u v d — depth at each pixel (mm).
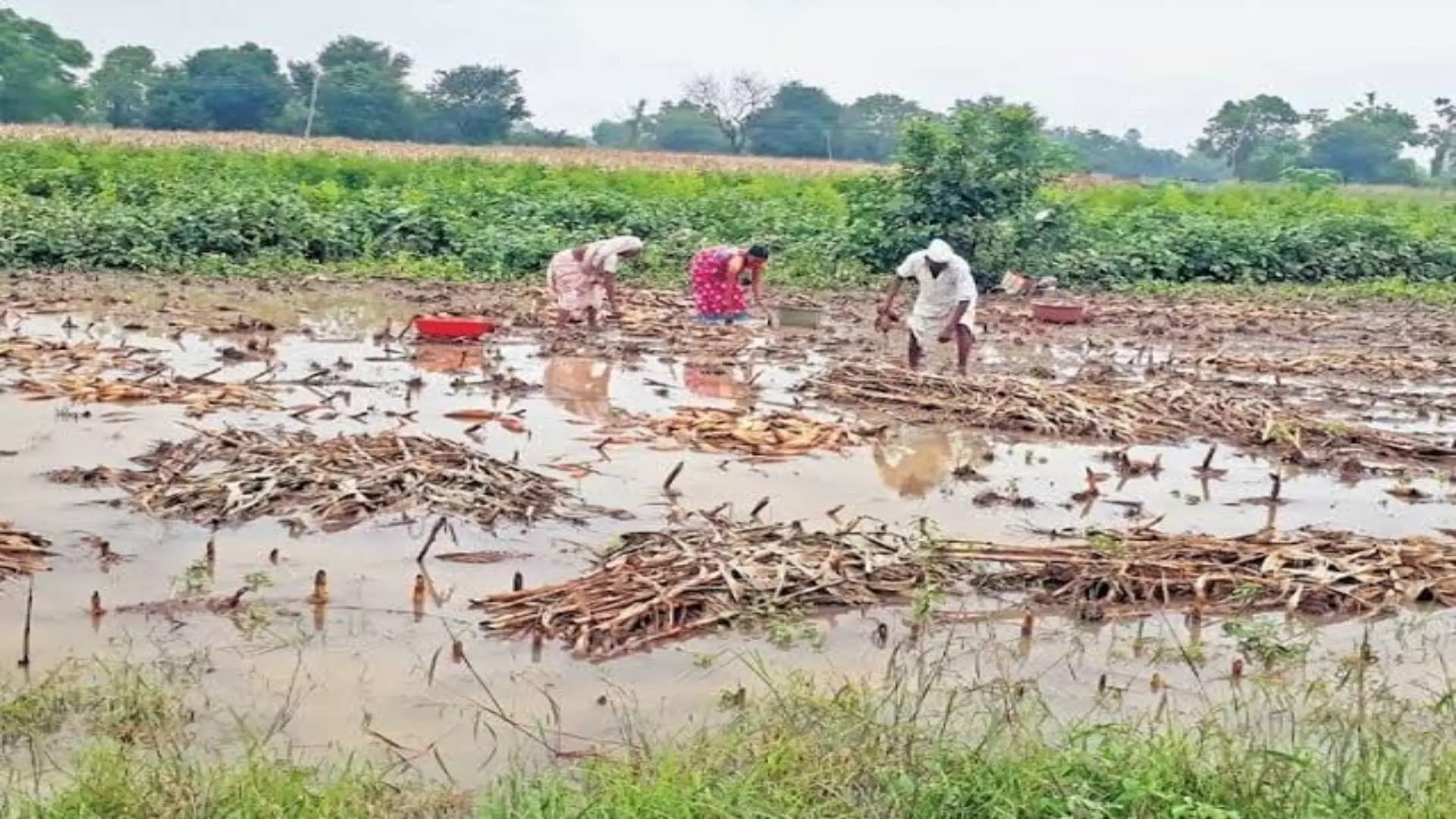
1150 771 4555
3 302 15570
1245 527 8711
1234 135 100812
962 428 11203
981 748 4707
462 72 89562
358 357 13133
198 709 5281
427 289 18906
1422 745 5344
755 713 5289
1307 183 44344
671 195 29969
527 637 6195
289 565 6980
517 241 21328
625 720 5395
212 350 13266
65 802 4273
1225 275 25344
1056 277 23234
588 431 10406
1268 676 6215
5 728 4957
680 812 4258
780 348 14953
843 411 11695
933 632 6555
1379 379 14789
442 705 5453
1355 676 6227
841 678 5902
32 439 9211
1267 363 15023
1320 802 4477
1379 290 24484
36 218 19578
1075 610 6953
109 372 11672
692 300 18234
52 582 6586
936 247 13008
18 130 49344
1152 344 17000
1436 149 93938
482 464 8531
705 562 6918
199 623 6184
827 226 24422
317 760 4914
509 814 4312
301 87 86125
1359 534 8656
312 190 24484
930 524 8281
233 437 9109
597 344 14578
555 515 8039
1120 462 10195
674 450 9906
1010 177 22000
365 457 8547
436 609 6500
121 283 17875
